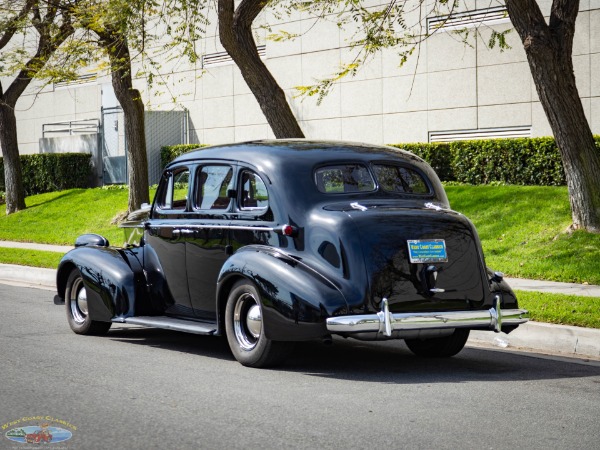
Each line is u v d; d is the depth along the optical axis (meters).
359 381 7.19
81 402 6.28
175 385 6.90
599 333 8.73
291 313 7.19
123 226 9.84
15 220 24.91
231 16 14.64
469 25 21.08
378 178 8.11
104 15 15.79
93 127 31.69
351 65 14.42
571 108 14.21
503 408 6.23
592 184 14.41
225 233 8.22
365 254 7.23
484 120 20.92
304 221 7.58
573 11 13.85
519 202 17.02
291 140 8.52
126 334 9.91
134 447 5.15
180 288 8.79
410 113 22.23
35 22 20.75
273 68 24.97
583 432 5.59
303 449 5.12
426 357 8.57
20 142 35.22
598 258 13.56
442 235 7.56
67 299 9.83
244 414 5.95
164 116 27.52
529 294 11.16
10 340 9.17
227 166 8.38
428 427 5.66
